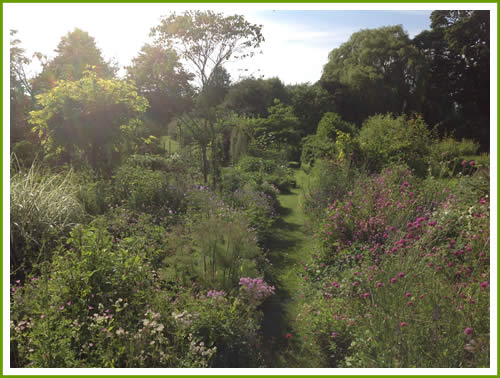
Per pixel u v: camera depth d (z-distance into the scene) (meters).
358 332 2.91
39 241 4.24
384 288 3.18
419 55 24.33
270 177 10.48
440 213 4.91
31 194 4.59
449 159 10.56
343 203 5.88
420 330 2.59
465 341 2.48
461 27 23.42
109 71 21.48
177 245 4.54
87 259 3.36
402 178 6.63
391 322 2.70
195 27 8.02
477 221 4.34
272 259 5.43
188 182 7.68
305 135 20.58
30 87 12.80
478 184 5.52
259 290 3.64
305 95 22.64
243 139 11.06
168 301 3.36
